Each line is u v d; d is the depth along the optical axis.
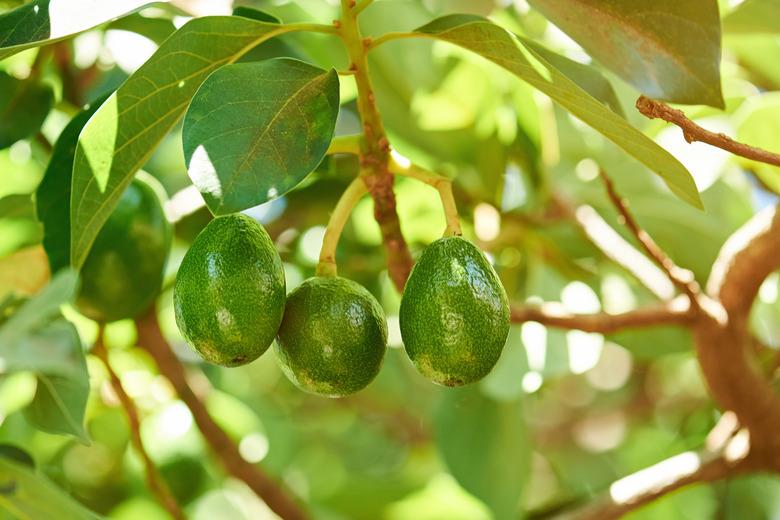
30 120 1.34
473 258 1.10
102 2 1.08
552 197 1.54
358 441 2.34
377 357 1.13
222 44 1.12
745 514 1.67
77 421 1.17
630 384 2.35
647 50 1.18
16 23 1.08
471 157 1.56
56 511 1.13
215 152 1.03
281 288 1.10
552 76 1.08
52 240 1.26
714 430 1.44
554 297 1.57
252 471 1.49
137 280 1.31
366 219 1.57
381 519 1.88
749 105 1.46
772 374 1.51
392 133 1.55
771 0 1.42
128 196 1.30
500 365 1.46
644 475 1.40
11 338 1.02
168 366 1.47
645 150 1.11
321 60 1.50
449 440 1.53
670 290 1.45
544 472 2.27
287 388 2.21
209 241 1.09
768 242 1.32
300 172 1.04
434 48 1.55
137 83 1.10
